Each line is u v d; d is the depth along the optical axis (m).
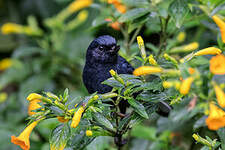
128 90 2.89
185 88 2.84
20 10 4.96
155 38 3.18
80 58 3.77
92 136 2.92
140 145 3.18
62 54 3.77
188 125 3.10
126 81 2.89
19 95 3.49
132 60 3.05
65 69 3.75
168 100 2.92
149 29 3.14
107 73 3.03
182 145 3.13
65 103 2.89
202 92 2.90
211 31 3.18
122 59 3.04
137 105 2.88
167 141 3.13
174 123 3.11
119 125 2.91
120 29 3.12
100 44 3.01
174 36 3.17
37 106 2.89
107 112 2.90
